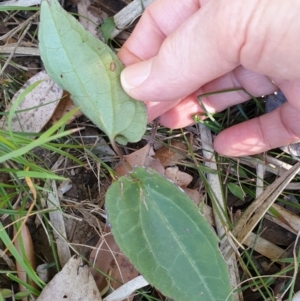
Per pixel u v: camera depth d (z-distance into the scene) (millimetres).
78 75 160
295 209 226
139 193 167
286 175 208
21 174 160
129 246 164
